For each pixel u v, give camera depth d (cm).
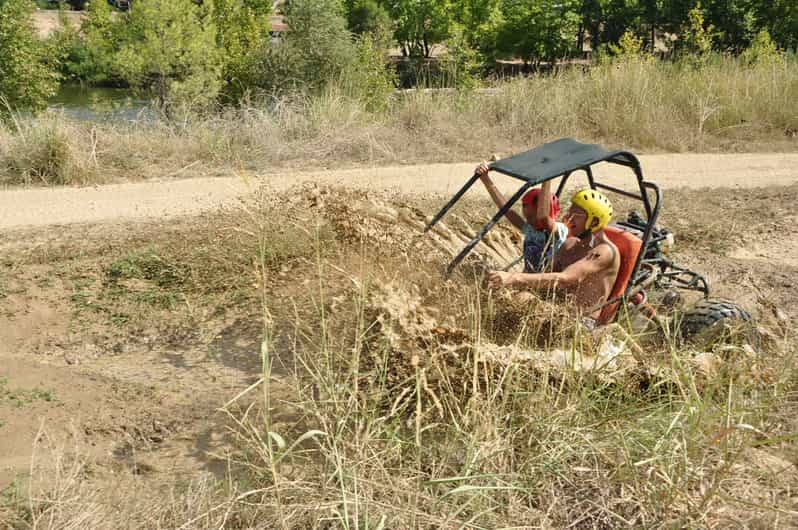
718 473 381
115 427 464
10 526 358
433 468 385
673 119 1422
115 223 838
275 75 2022
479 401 413
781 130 1434
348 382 433
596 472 395
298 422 448
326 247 677
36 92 2095
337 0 2256
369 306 492
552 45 4612
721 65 1698
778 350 542
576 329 436
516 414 421
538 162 527
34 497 383
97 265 704
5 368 537
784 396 461
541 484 388
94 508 367
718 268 757
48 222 849
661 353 477
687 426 414
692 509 368
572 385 429
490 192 580
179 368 543
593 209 497
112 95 3666
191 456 436
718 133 1411
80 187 1013
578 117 1405
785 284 714
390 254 562
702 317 514
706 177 1151
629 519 373
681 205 980
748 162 1255
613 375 442
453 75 1641
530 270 529
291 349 551
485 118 1397
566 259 518
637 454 405
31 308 624
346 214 612
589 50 5056
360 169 1129
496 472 388
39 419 470
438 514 365
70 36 3866
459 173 1123
